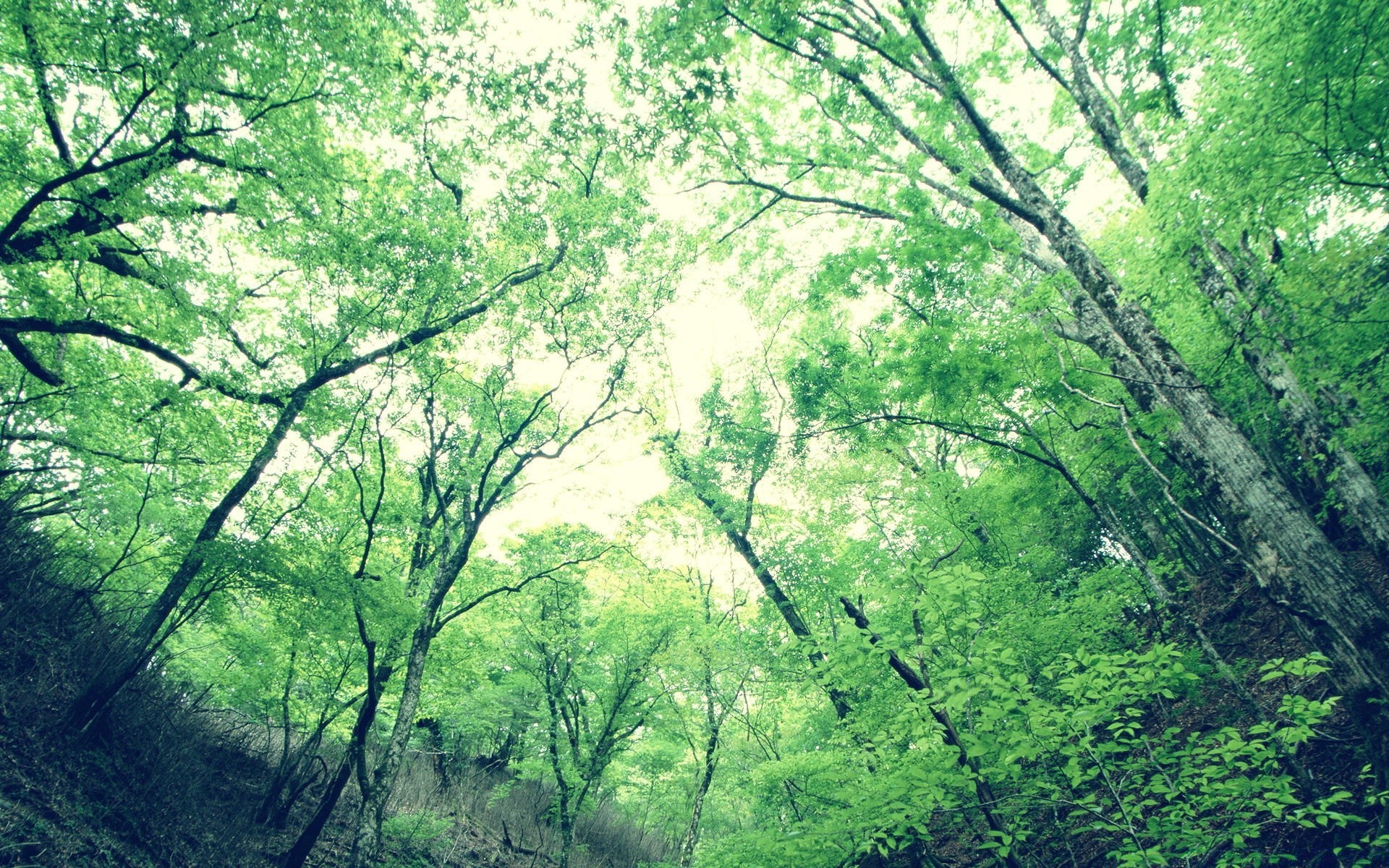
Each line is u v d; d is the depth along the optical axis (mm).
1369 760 6680
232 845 10008
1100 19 9430
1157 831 5344
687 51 7988
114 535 12531
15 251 8508
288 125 10031
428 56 9438
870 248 9820
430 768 19984
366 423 10547
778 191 10734
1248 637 11398
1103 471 12961
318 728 12516
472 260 10820
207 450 10875
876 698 9281
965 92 9328
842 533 13156
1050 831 7602
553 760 15008
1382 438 8352
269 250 11070
